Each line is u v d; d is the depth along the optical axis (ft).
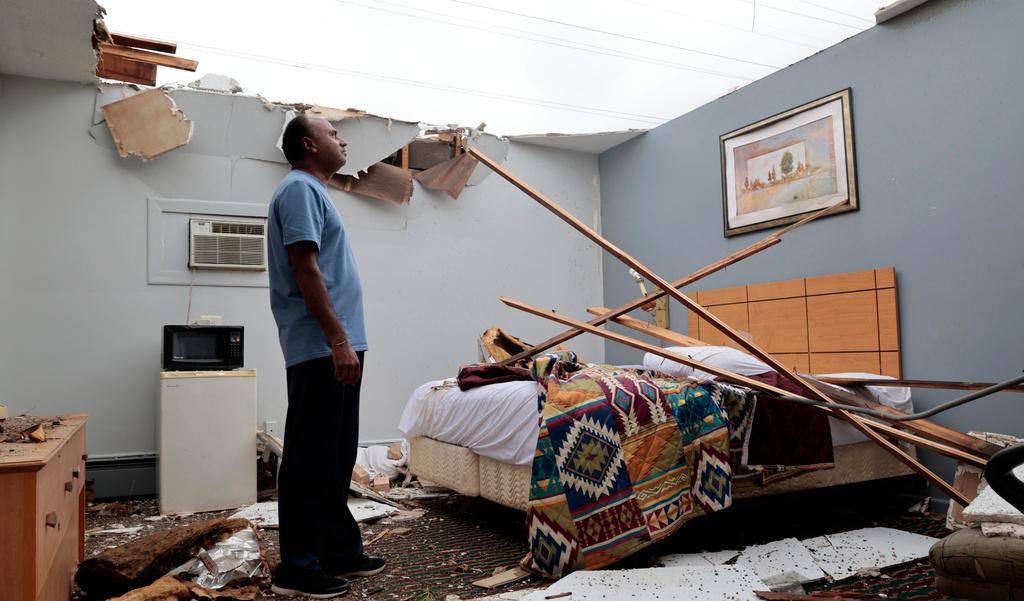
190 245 13.17
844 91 11.92
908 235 10.93
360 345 7.00
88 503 12.03
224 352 11.85
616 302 17.35
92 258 12.66
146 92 13.00
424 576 7.22
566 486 7.07
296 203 6.52
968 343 10.09
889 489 10.68
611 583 6.47
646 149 16.52
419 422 10.93
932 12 10.68
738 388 8.39
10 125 12.26
